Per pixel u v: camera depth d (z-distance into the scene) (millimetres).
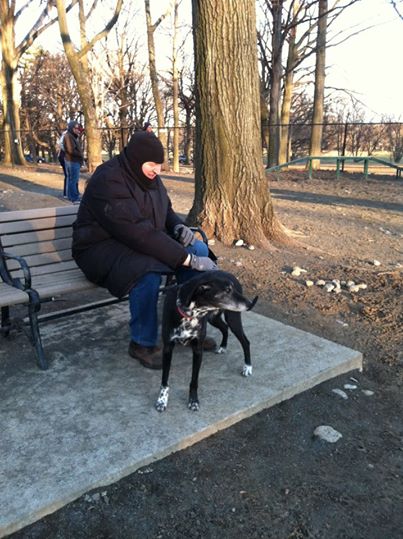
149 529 2262
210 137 6625
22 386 3234
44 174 18594
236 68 6312
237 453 2768
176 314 2848
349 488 2559
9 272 3820
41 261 4031
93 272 3609
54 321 4301
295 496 2486
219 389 3229
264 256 6449
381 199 12266
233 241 6848
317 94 20484
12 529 2203
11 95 22547
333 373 3568
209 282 2768
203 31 6242
